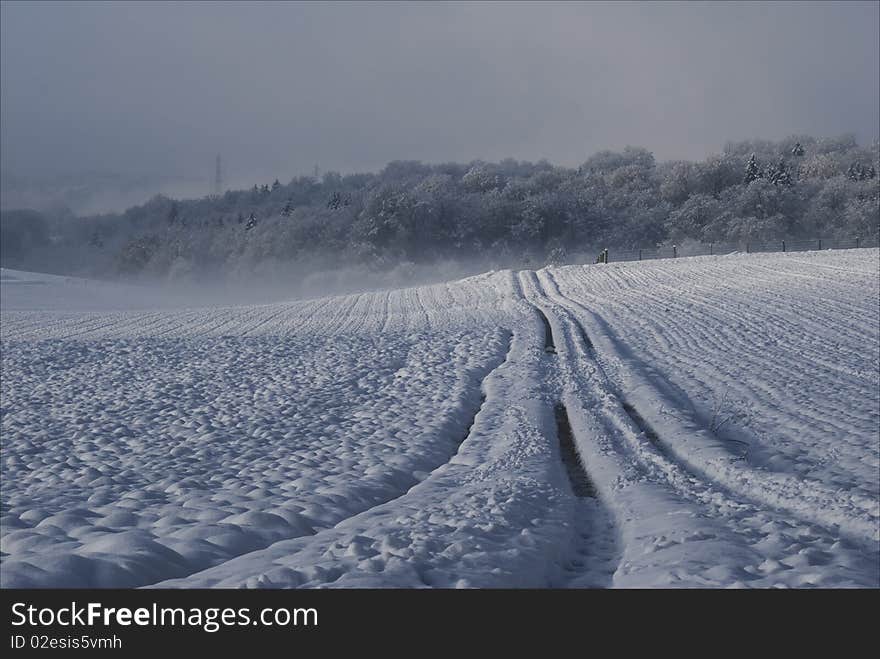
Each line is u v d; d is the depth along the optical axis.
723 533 7.62
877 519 8.60
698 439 13.37
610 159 141.00
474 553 6.75
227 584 5.73
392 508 8.93
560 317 36.38
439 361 25.20
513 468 11.18
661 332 29.28
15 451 14.44
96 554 6.38
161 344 33.34
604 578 6.72
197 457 13.32
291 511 8.66
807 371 20.44
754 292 40.09
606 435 13.65
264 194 170.38
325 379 22.44
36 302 71.38
